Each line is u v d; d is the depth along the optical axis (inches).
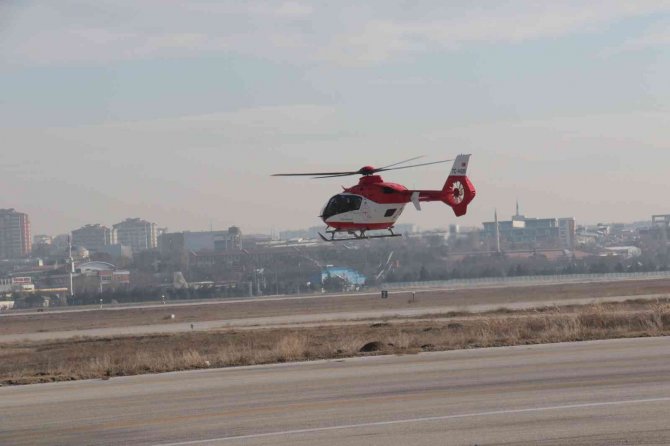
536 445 1075.3
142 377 1916.8
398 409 1337.4
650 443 1061.8
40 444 1199.6
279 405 1422.2
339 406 1387.8
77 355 3324.3
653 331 2470.5
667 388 1417.3
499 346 2272.4
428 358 2026.3
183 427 1269.7
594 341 2267.5
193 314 7357.3
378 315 5703.7
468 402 1370.6
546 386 1494.8
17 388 1811.0
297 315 6314.0
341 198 2864.2
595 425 1165.1
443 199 2940.5
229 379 1793.8
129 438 1214.3
